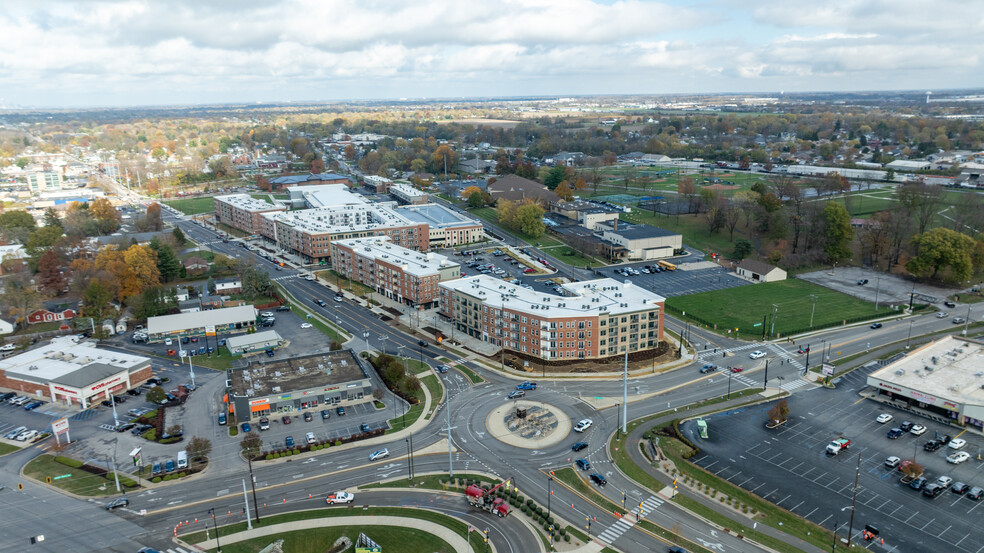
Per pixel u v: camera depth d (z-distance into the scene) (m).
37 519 118.50
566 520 118.00
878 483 127.56
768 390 170.25
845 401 163.38
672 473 132.00
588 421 152.00
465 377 179.75
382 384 176.00
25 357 182.00
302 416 159.38
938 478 127.06
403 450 143.12
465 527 116.44
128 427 152.62
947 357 178.62
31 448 144.00
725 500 122.62
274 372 171.50
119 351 199.62
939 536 111.38
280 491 128.12
